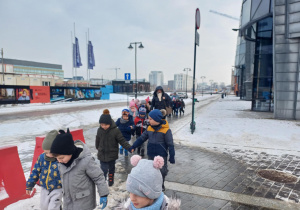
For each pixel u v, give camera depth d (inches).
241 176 203.8
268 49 757.9
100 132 170.9
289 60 552.4
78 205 91.3
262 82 782.5
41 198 106.8
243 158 259.0
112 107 893.2
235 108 936.9
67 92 1144.8
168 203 57.4
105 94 1483.8
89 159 91.4
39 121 524.1
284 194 167.9
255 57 781.9
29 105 908.6
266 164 238.2
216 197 162.2
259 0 655.8
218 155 270.7
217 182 189.8
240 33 872.3
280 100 575.2
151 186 53.1
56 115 629.0
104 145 169.6
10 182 145.0
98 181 93.7
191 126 396.2
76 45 1499.8
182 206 148.8
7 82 1669.5
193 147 307.1
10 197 143.3
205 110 849.5
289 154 274.7
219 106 1058.7
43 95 1011.3
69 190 89.9
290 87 560.1
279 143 326.6
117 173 206.7
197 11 362.9
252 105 807.7
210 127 453.1
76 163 88.9
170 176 202.4
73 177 89.0
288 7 532.7
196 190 173.5
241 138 357.4
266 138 356.5
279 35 555.8
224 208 146.9
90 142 334.0
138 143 159.9
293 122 516.7
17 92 911.7
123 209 59.9
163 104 303.7
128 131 234.8
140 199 54.9
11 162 147.9
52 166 105.0
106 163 172.4
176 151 287.3
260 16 652.7
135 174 54.1
